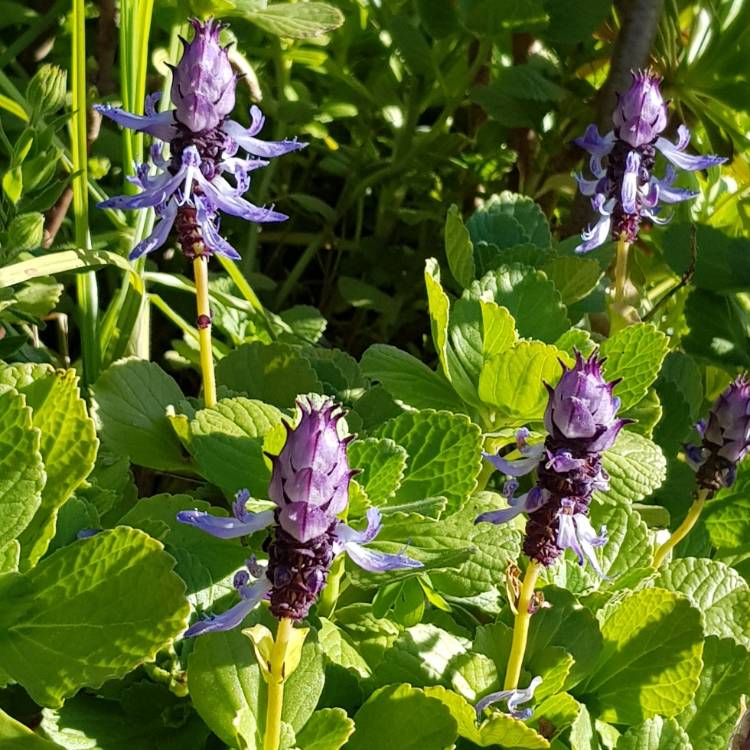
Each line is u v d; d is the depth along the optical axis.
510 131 0.80
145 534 0.39
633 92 0.51
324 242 0.80
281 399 0.53
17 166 0.49
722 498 0.57
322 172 0.87
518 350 0.48
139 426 0.49
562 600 0.46
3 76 0.58
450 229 0.55
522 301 0.54
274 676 0.37
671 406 0.59
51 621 0.39
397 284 0.78
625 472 0.49
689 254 0.70
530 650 0.45
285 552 0.35
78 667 0.38
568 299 0.57
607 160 0.54
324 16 0.57
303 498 0.34
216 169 0.42
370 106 0.83
